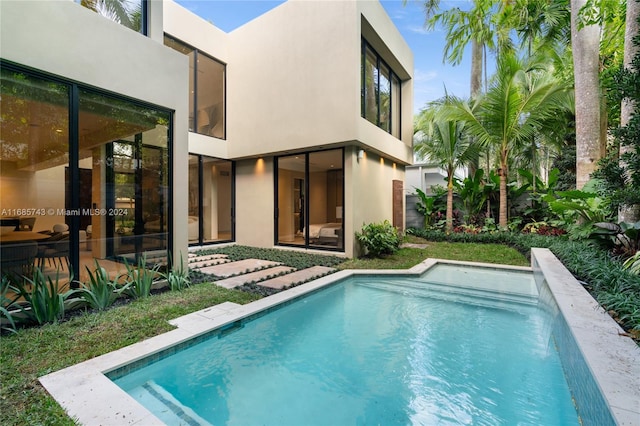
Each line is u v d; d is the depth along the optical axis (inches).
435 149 414.6
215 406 95.0
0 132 131.6
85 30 151.5
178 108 194.4
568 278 159.5
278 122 311.4
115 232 168.4
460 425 86.1
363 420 88.7
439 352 129.6
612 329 97.8
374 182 335.6
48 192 144.2
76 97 149.8
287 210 347.6
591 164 271.9
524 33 433.4
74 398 81.4
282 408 94.2
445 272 257.6
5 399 80.4
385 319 165.3
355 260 281.0
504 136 352.8
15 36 129.6
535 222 370.9
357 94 265.1
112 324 128.9
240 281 204.7
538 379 109.0
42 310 129.4
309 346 134.9
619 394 64.7
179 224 194.7
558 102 332.5
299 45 295.6
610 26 296.4
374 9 296.2
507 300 193.5
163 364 111.5
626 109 203.6
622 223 192.7
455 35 467.5
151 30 184.2
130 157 174.1
